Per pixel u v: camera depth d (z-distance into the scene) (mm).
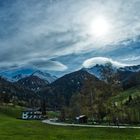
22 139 81750
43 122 177500
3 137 85375
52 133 99688
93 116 167000
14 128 115125
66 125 141500
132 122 141625
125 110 153250
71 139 84000
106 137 89000
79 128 120500
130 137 87812
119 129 107250
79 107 197500
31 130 109375
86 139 83875
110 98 152125
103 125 134875
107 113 155250
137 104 192875
